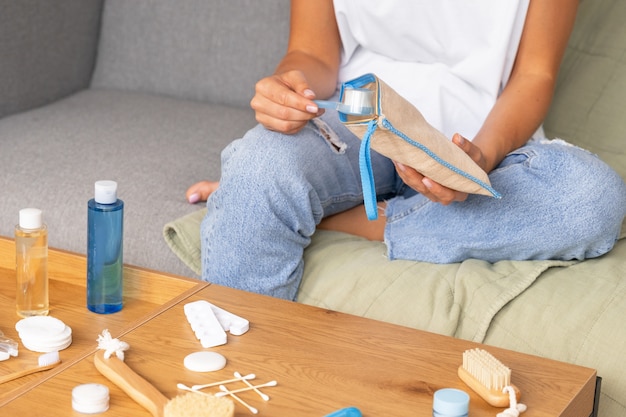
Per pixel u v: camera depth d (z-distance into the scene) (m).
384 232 1.40
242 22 2.09
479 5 1.50
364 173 1.04
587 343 1.21
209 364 0.95
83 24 2.23
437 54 1.56
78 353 1.10
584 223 1.30
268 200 1.30
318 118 1.43
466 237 1.35
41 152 1.71
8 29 2.01
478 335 1.25
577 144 1.75
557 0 1.51
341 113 1.07
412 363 0.99
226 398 0.87
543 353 1.23
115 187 1.20
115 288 1.21
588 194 1.30
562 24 1.52
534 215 1.32
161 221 1.47
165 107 2.05
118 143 1.77
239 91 2.11
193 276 1.43
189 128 1.90
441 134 1.17
